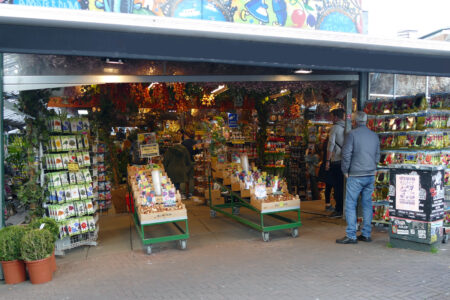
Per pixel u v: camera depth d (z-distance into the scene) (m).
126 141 11.13
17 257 4.32
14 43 3.56
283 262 4.77
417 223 5.03
